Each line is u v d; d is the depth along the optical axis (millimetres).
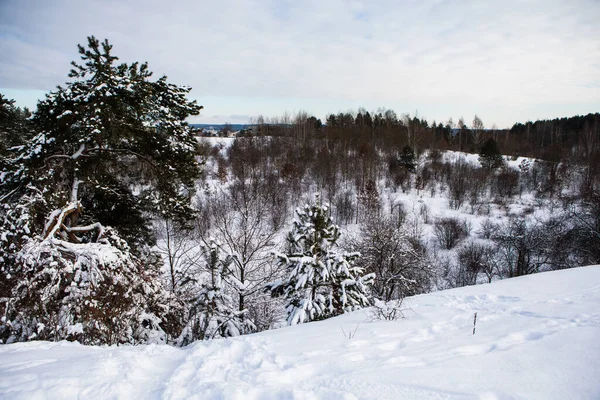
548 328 5164
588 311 6020
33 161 9734
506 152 73000
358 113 93688
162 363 4758
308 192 46438
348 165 53438
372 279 11086
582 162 50188
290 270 11508
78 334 8375
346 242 20938
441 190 52625
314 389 3451
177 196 12742
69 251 9516
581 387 3254
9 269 8531
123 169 12797
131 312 10203
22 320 8320
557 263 23469
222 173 43719
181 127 11961
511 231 27219
